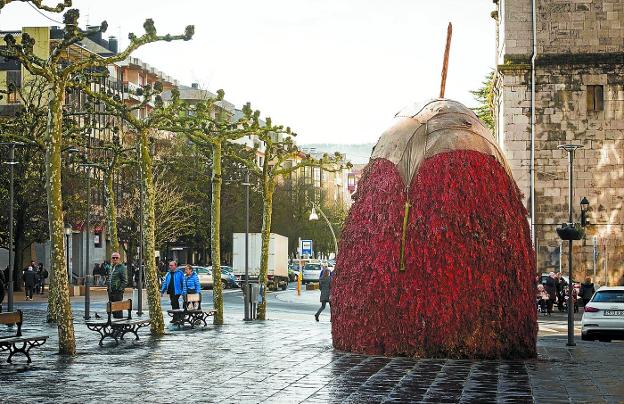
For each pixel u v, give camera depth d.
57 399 16.53
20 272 65.56
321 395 17.02
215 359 23.20
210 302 56.88
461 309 22.47
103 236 89.62
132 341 28.70
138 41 25.56
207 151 47.25
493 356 22.56
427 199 22.81
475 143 23.44
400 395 17.06
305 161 41.44
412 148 23.50
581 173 56.56
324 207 121.44
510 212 23.02
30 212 63.19
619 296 32.66
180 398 16.64
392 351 22.97
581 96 56.66
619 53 56.38
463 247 22.53
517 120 57.12
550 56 56.69
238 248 78.00
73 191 67.19
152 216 31.23
